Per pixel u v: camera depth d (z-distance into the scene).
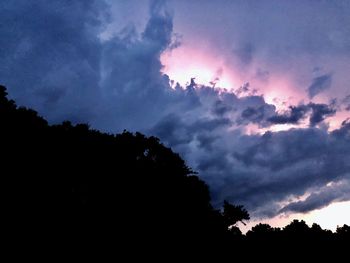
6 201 22.84
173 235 28.58
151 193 28.77
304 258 51.16
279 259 50.59
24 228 22.89
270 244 51.22
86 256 24.48
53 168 25.86
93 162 27.97
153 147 31.39
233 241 35.72
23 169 24.06
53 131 27.53
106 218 26.84
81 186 27.72
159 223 28.20
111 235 26.12
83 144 27.94
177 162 31.91
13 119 25.20
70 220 25.34
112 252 25.53
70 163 26.97
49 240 23.55
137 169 29.52
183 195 30.66
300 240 52.28
